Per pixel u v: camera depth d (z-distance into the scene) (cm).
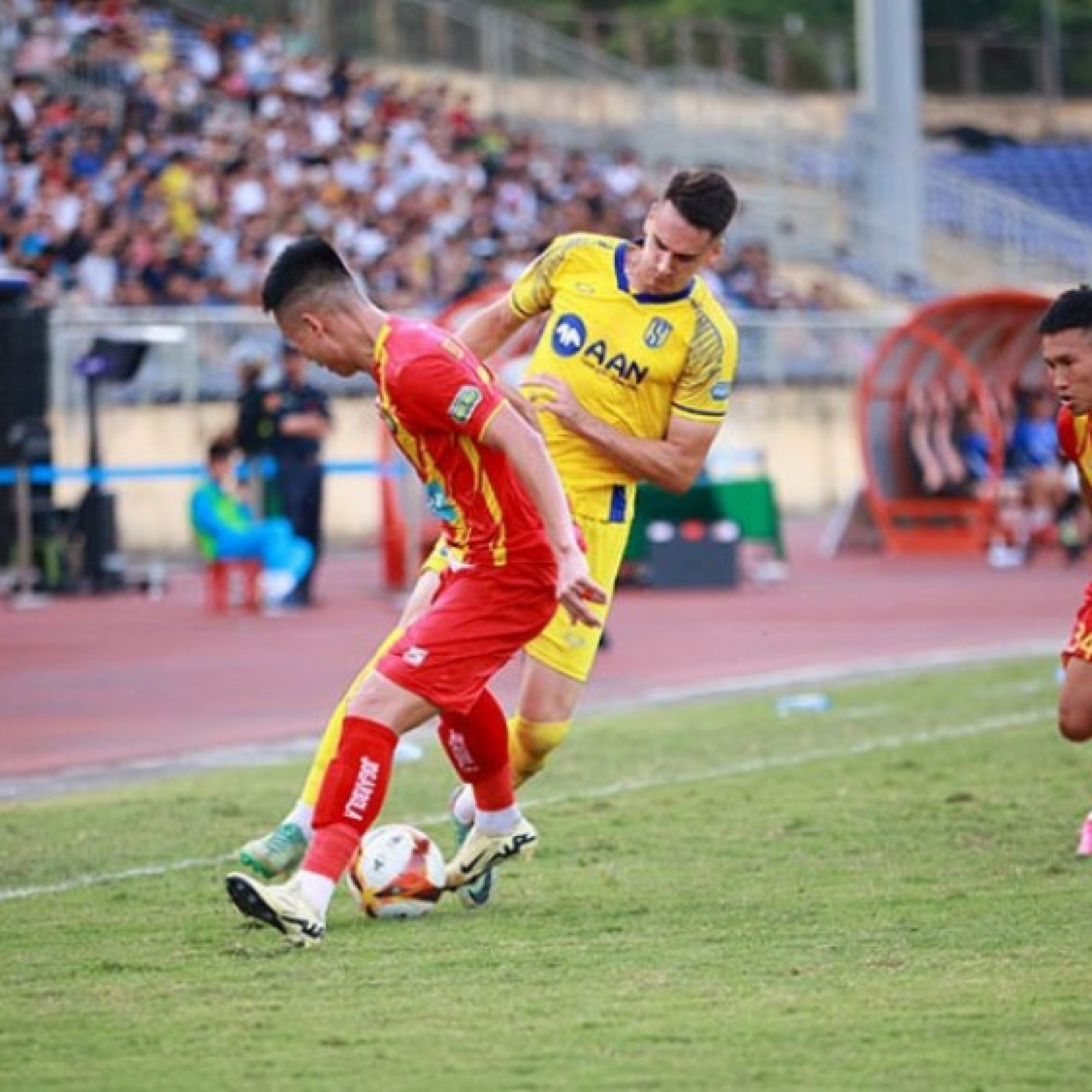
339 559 8919
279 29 12488
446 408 2353
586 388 2741
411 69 13275
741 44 15038
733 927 2486
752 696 4947
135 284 9025
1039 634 6200
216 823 3325
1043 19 18075
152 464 8431
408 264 10169
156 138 9994
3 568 7431
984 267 13550
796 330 10675
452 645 2416
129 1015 2119
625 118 13588
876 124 12106
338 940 2444
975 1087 1828
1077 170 15475
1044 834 3070
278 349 8744
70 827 3309
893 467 9056
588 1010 2109
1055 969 2245
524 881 2784
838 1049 1950
